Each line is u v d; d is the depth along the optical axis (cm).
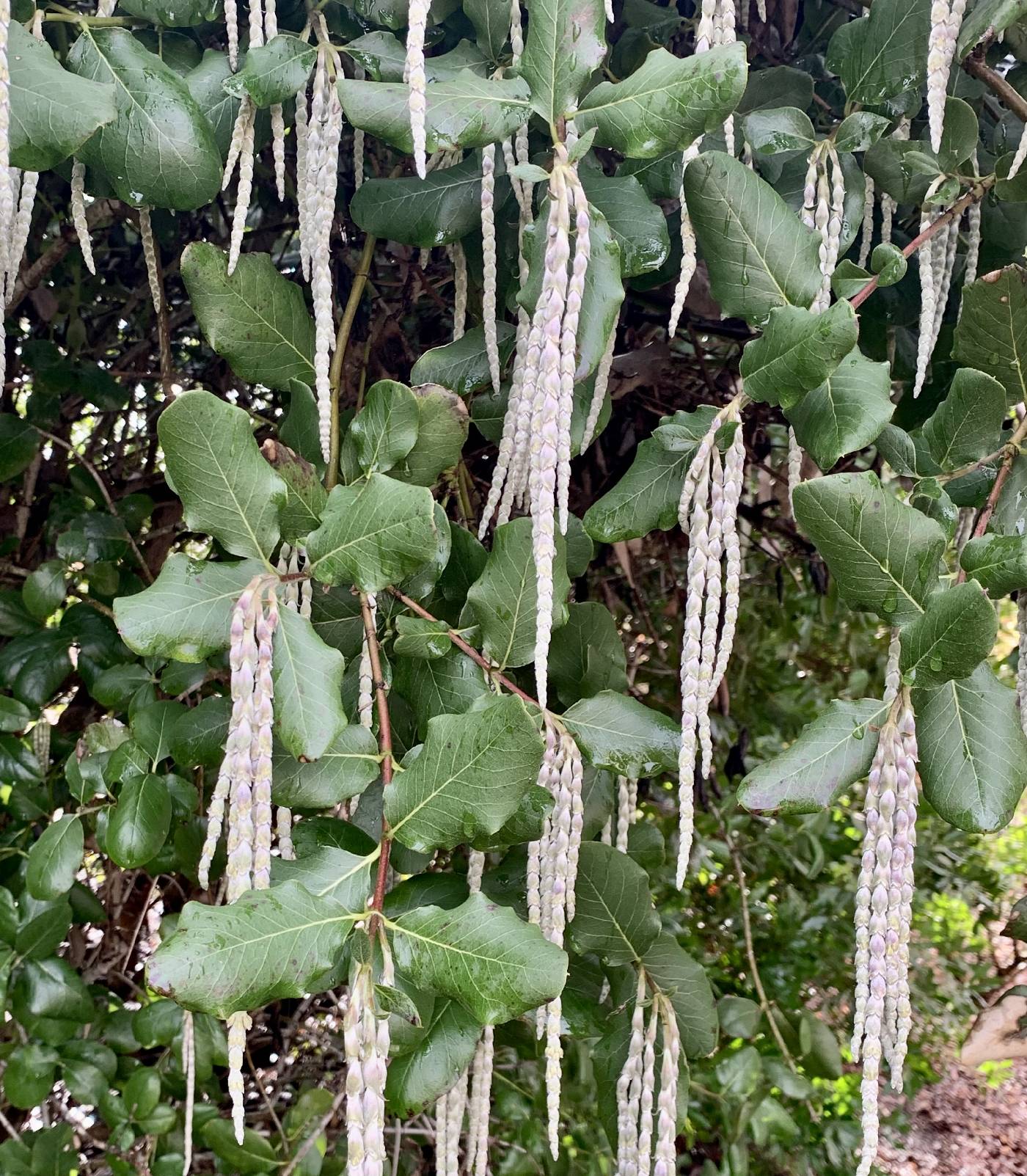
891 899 80
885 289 137
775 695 328
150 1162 164
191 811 134
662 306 165
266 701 78
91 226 166
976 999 371
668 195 119
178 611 85
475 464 181
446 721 82
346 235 163
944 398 139
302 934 74
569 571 120
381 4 110
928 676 80
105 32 98
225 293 103
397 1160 186
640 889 110
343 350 114
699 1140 271
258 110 114
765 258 95
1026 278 97
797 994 298
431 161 119
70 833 140
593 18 85
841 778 84
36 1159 154
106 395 181
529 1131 188
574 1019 122
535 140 124
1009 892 404
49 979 152
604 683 119
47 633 166
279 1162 159
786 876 327
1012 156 106
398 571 86
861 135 109
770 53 151
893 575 83
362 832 100
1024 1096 448
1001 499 102
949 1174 393
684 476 103
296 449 109
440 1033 95
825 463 90
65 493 190
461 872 146
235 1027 71
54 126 86
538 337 83
